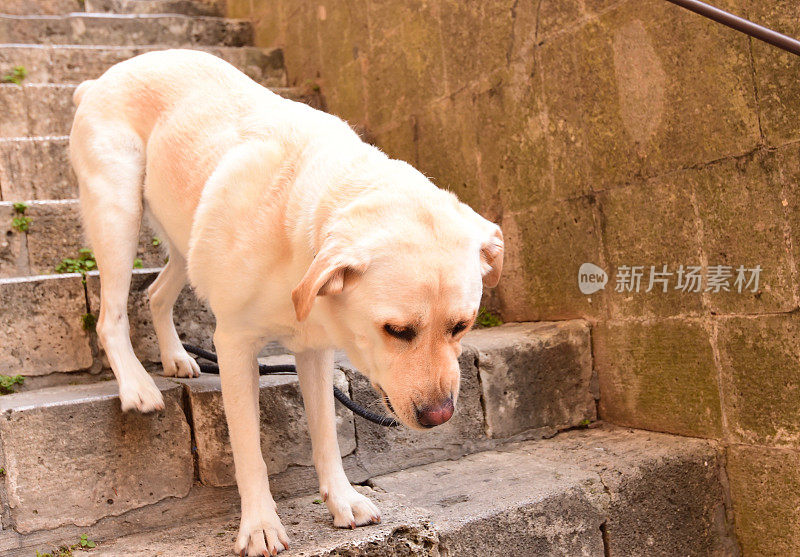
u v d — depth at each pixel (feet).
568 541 8.23
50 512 7.48
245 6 20.38
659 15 9.39
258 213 6.56
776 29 8.16
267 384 8.66
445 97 13.15
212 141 7.50
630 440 9.81
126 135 8.23
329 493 7.48
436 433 9.56
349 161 6.60
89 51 15.93
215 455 8.27
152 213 8.75
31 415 7.47
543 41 11.06
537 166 11.41
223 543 7.32
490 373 9.96
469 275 5.83
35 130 14.07
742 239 8.77
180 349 9.44
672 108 9.37
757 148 8.49
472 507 7.92
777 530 8.77
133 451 7.91
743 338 8.87
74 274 9.56
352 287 5.82
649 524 8.79
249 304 6.64
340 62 16.26
